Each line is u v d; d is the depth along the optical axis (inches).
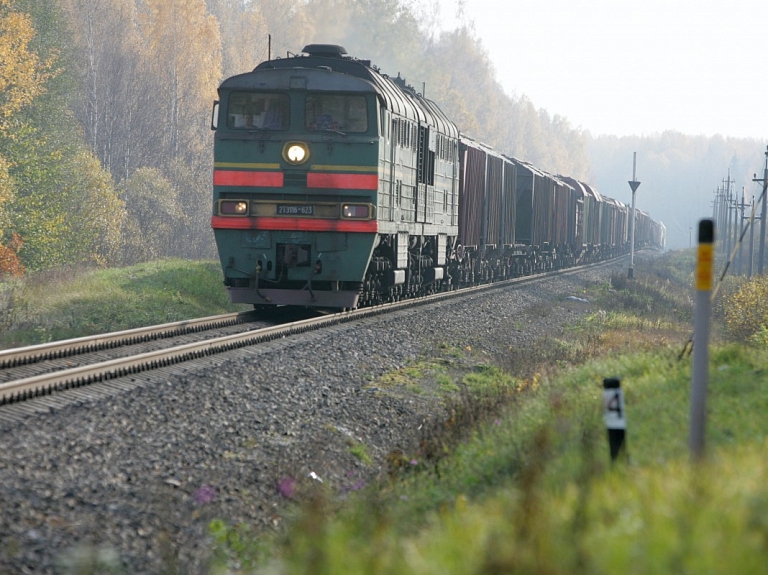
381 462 1576.0
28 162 6186.0
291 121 2768.2
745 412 1227.9
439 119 3850.9
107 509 1067.3
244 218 2780.5
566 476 1009.5
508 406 1710.1
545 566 648.4
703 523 710.5
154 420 1466.5
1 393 1419.8
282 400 1768.0
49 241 5925.2
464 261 4626.0
